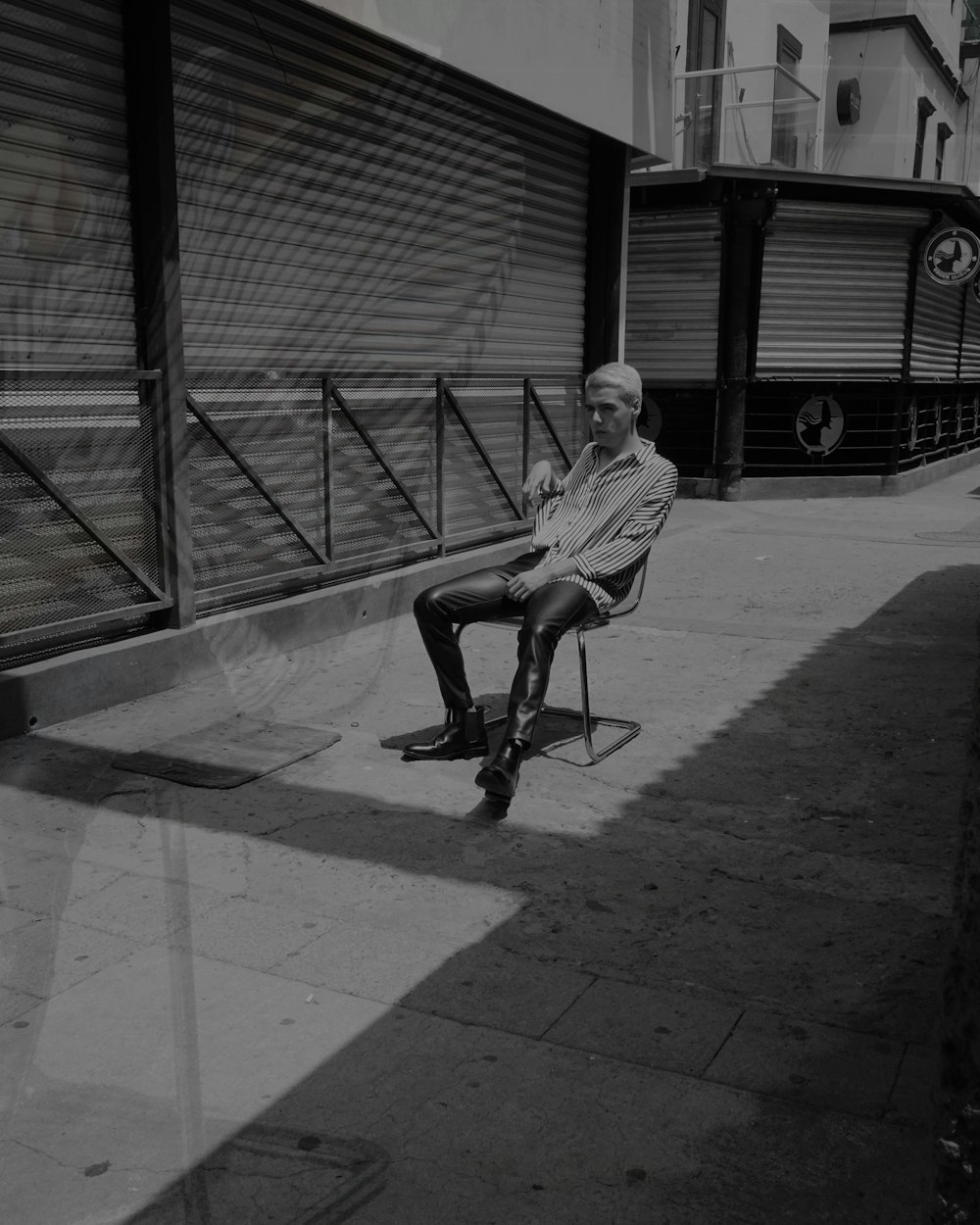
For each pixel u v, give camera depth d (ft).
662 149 26.30
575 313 26.11
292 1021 7.02
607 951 8.25
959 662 16.87
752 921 8.77
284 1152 5.63
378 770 11.37
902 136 30.96
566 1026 7.18
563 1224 5.36
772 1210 5.49
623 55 20.34
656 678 15.98
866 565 25.08
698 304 37.01
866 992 7.70
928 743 13.15
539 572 11.53
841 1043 7.05
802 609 20.58
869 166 32.65
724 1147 6.00
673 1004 7.50
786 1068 6.76
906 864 9.85
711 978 7.88
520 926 8.58
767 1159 5.89
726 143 33.63
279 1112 6.01
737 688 15.48
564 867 9.70
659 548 27.43
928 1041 7.06
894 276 38.24
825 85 29.12
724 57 32.04
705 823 10.77
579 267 25.90
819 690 15.38
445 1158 5.81
